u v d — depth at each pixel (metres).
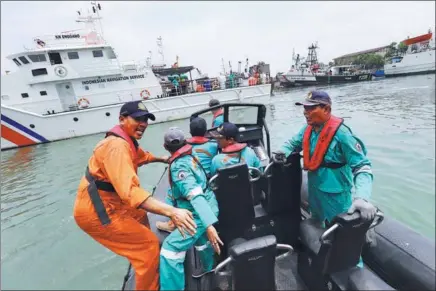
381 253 1.77
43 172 5.45
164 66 18.70
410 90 18.06
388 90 19.38
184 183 1.56
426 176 4.34
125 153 1.46
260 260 1.22
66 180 4.82
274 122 11.03
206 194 1.69
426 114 9.49
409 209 3.42
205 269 1.82
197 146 2.40
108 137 1.59
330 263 1.34
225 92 14.55
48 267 2.35
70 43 12.01
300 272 1.72
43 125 10.66
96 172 1.51
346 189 1.68
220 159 1.97
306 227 1.73
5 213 3.47
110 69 12.31
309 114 1.61
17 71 11.20
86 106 12.16
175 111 13.33
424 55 31.06
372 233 1.68
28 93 11.48
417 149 5.78
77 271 2.31
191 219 1.38
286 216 1.95
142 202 1.35
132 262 1.59
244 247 1.19
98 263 2.43
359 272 1.30
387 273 1.71
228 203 1.71
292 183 1.87
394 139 6.84
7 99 11.27
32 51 10.80
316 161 1.67
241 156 2.00
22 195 4.06
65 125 11.16
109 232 1.53
